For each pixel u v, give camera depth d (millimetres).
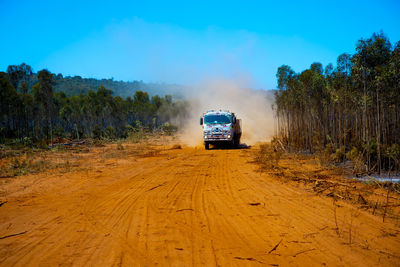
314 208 6434
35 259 4199
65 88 199250
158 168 13414
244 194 7934
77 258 4195
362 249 4297
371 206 6449
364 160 10758
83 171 12742
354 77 11914
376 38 11320
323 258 4031
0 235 5301
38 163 14680
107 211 6691
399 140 10898
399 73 9875
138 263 3990
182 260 4047
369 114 11625
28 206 7379
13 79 41688
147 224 5664
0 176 11680
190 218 5977
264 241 4688
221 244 4602
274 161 13586
